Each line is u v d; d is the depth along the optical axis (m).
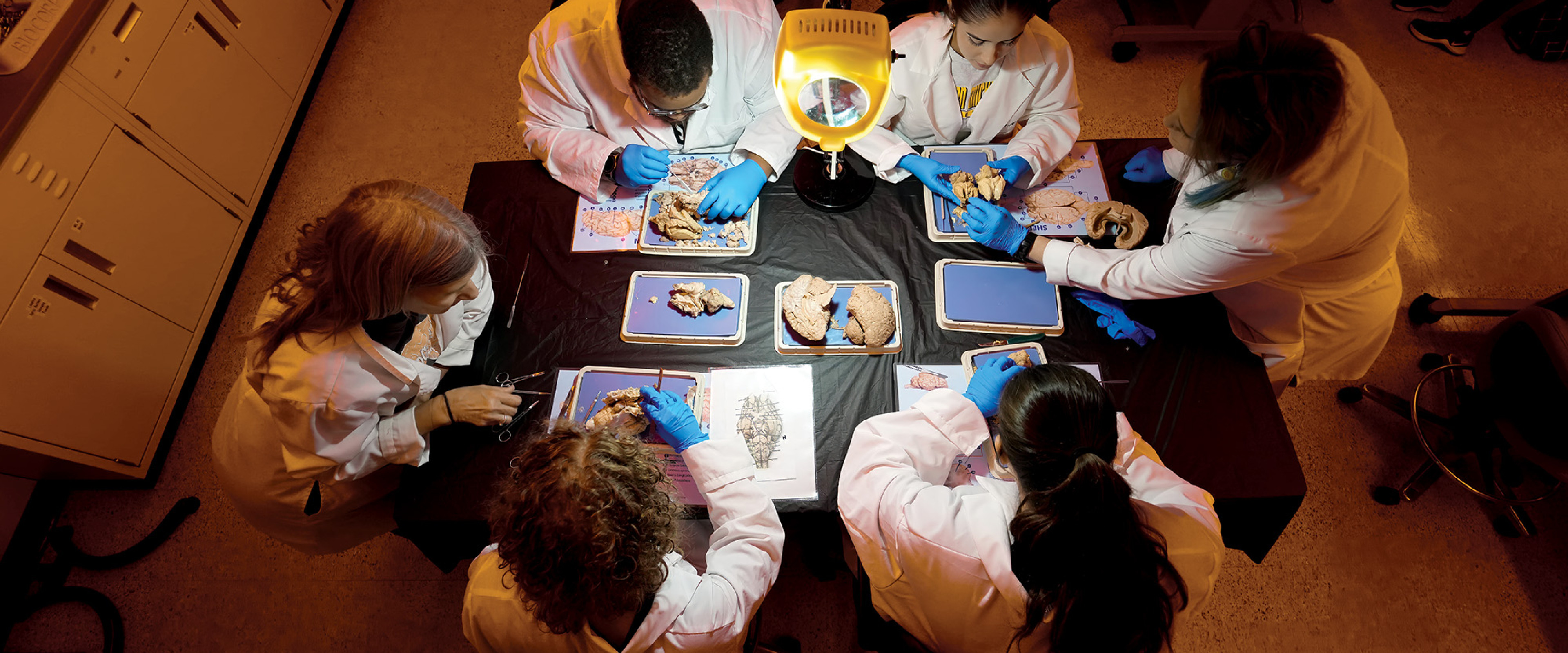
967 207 1.93
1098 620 1.13
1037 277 1.89
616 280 1.90
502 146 3.33
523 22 3.71
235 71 2.96
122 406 2.46
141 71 2.52
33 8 2.24
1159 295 1.72
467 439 1.65
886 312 1.78
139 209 2.52
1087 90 3.41
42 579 2.40
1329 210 1.43
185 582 2.43
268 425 1.57
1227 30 3.32
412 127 3.39
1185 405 1.71
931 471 1.54
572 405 1.71
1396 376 2.68
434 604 2.38
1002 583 1.23
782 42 1.47
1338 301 1.76
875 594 1.52
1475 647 2.24
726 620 1.32
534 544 1.10
